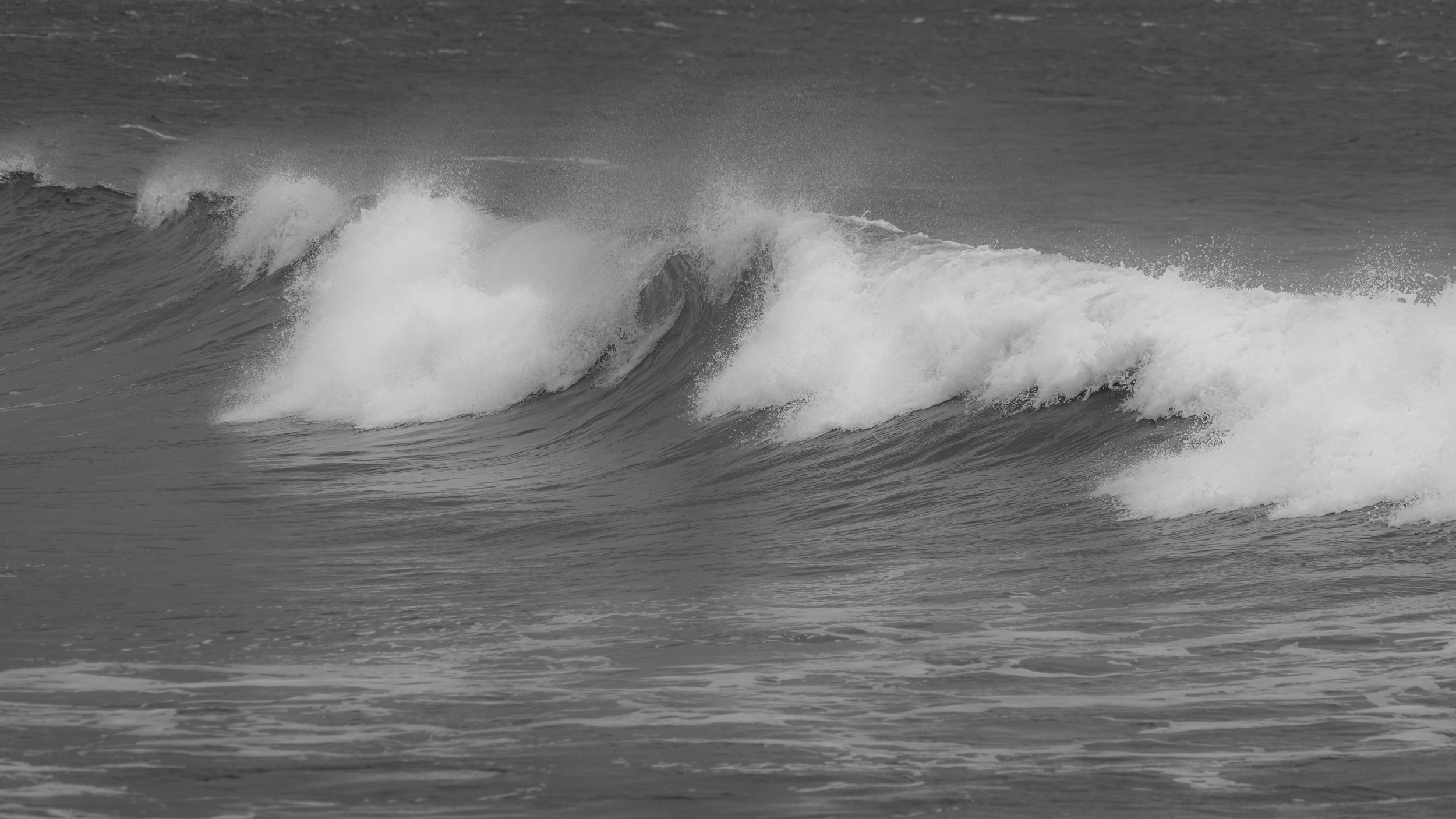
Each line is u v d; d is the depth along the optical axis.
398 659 27.23
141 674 26.38
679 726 22.55
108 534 39.94
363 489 45.31
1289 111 160.38
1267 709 22.42
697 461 46.09
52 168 120.38
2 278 85.44
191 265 82.00
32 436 56.44
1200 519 33.66
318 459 50.34
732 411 49.09
